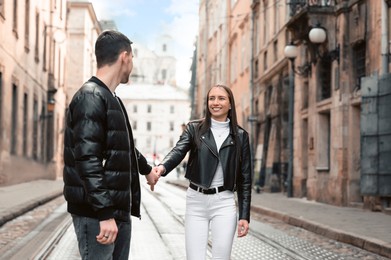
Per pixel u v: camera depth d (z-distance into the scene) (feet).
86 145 12.26
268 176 92.89
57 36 127.13
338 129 60.90
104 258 12.66
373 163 52.01
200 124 17.49
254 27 116.06
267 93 101.35
